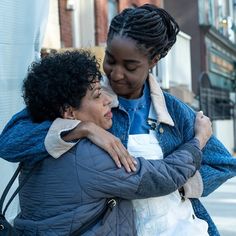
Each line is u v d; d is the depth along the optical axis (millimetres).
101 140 1721
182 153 1861
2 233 1755
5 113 3025
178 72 14375
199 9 20375
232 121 18406
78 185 1707
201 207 2107
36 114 1803
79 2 9305
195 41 20344
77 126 1742
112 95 1908
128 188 1715
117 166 1707
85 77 1749
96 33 9625
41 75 1753
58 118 1763
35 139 1730
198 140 1957
